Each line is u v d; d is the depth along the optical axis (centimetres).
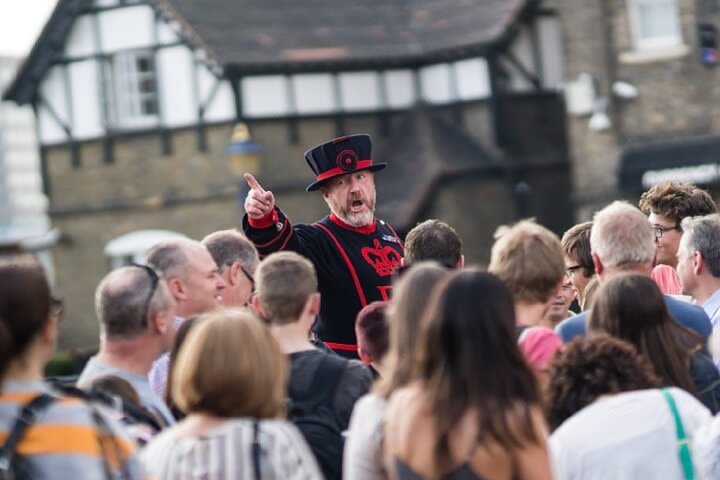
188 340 1198
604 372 1261
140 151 6400
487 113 6034
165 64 6275
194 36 6025
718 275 1675
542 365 1385
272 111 6072
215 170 6162
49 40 6581
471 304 1109
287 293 1454
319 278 1889
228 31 6103
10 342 1092
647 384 1267
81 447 1062
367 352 1444
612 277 1414
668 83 5747
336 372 1444
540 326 1432
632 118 5841
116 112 6475
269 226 1814
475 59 6056
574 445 1229
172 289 1603
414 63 6247
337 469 1416
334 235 1912
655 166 5694
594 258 1576
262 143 6062
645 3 5803
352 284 1892
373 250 1931
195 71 6178
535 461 1090
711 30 5603
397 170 6075
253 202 1802
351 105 6178
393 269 1936
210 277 1620
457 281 1123
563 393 1266
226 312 1200
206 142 6172
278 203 6038
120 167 6475
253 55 6006
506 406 1087
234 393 1163
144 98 6384
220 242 1808
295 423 1417
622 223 1555
